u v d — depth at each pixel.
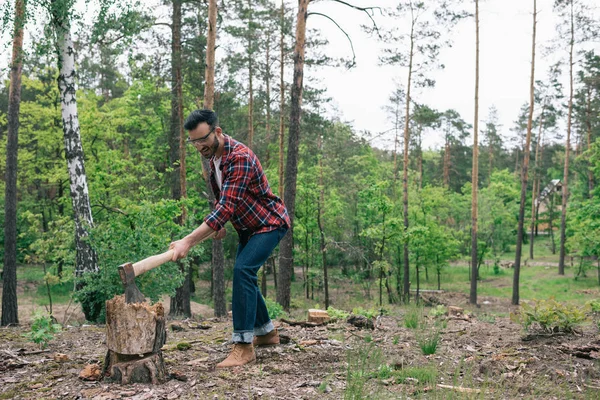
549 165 71.81
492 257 44.94
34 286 27.16
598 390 3.42
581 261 36.53
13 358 4.20
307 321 6.28
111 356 3.42
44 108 22.61
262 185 3.64
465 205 43.06
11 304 13.55
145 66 18.45
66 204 25.19
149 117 22.42
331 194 28.89
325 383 3.28
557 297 29.41
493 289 33.97
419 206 32.19
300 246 29.75
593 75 33.62
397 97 27.62
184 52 17.97
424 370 3.68
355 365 3.90
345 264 30.89
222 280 15.23
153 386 3.28
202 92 19.41
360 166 36.94
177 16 17.81
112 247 8.66
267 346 4.40
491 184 59.28
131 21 10.65
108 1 10.05
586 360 4.41
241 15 18.67
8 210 13.80
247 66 23.12
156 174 22.55
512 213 55.72
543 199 63.94
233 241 25.80
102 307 8.70
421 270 39.06
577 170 45.25
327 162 30.17
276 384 3.40
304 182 26.94
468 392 3.25
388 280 25.47
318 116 25.30
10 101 14.10
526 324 5.73
